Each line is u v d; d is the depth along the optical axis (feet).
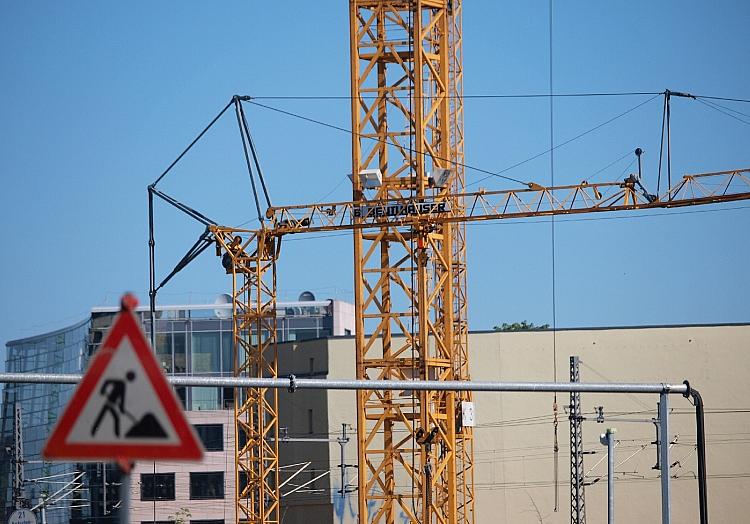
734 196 483.10
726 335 650.02
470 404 465.88
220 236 516.73
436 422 442.09
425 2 448.65
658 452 590.96
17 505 506.07
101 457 95.66
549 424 652.07
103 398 95.91
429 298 449.06
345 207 483.92
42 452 95.30
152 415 95.96
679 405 649.61
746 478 641.81
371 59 449.48
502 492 650.84
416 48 444.96
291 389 189.26
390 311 452.76
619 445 649.20
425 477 435.12
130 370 96.12
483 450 655.35
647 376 653.71
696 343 651.25
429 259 455.22
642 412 647.97
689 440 645.10
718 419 647.56
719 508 642.22
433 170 448.24
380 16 449.48
